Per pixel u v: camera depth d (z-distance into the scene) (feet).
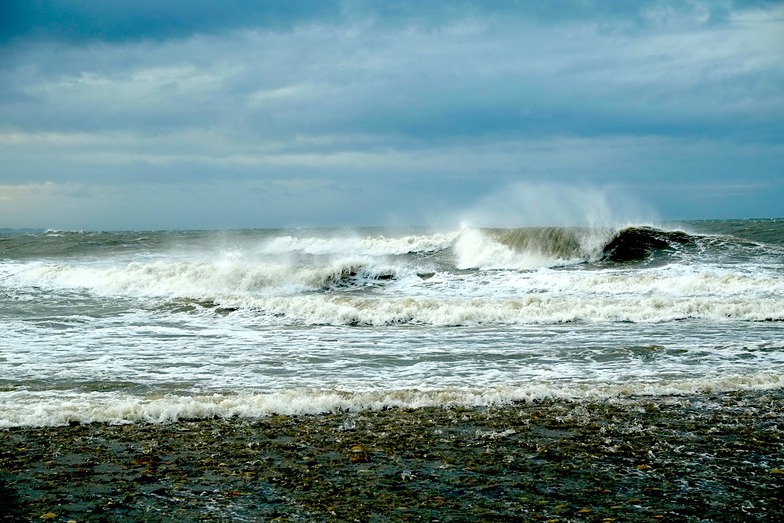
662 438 22.52
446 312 50.57
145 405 26.07
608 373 33.24
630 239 84.84
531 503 17.07
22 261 95.14
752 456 20.63
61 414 25.04
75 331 46.19
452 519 16.08
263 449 21.58
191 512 16.55
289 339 43.55
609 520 15.98
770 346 39.29
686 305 50.96
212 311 54.90
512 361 36.29
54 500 17.31
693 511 16.55
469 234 92.58
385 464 20.07
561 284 63.26
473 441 22.30
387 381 31.76
